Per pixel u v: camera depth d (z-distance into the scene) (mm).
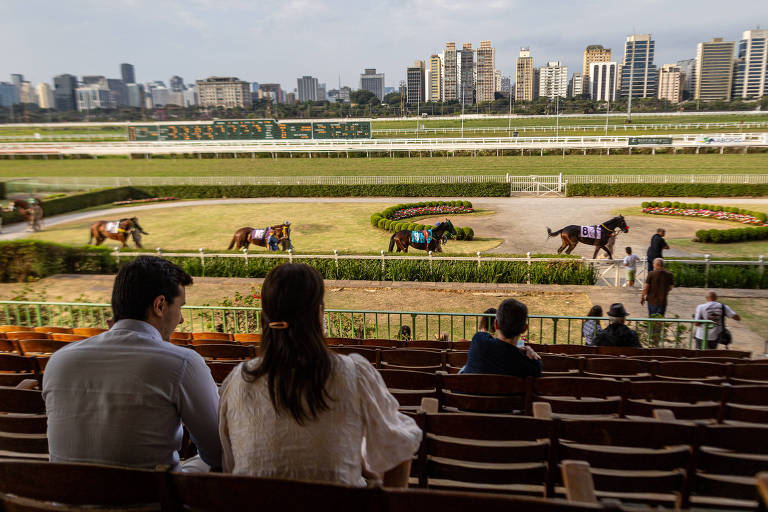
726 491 2729
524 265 16703
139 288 2326
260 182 44719
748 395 4047
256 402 1842
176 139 66875
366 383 1899
